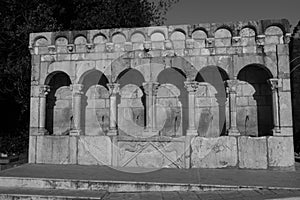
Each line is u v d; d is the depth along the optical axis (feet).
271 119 42.06
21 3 55.06
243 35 40.65
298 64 61.77
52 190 31.68
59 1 62.54
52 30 54.49
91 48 43.57
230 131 40.14
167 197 28.50
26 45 54.19
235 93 40.55
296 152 59.06
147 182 31.40
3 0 54.29
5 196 29.78
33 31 52.60
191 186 30.66
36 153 43.65
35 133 43.88
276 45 39.81
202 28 41.50
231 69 40.63
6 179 33.65
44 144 43.57
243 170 38.47
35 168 39.60
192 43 41.55
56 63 44.29
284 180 32.73
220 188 30.27
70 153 42.91
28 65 52.80
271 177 34.30
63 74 47.60
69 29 63.72
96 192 30.66
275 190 29.48
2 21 53.72
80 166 41.24
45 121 46.24
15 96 54.95
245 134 42.65
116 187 31.53
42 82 44.32
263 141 39.04
